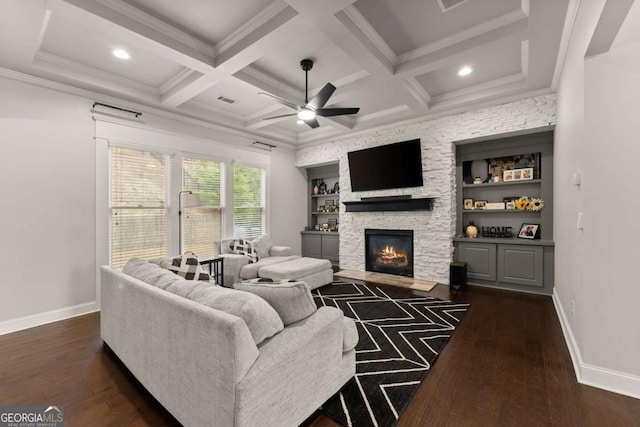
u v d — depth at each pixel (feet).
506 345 8.18
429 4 7.64
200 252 15.47
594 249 6.35
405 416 5.39
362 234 18.16
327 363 5.51
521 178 14.06
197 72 10.62
